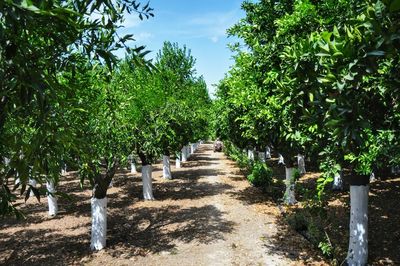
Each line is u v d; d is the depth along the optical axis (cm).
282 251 991
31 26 226
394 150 615
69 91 300
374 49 246
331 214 1257
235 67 1264
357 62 255
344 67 267
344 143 278
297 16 706
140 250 1054
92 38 298
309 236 1073
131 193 1941
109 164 1059
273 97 938
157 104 1516
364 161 668
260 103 1098
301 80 335
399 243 970
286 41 734
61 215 1522
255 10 1031
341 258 885
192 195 1819
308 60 318
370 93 366
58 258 1018
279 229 1190
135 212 1520
